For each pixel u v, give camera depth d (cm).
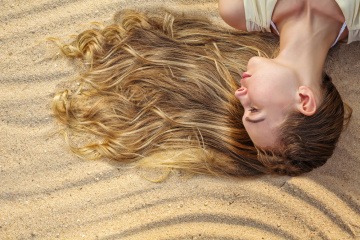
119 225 117
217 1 133
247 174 120
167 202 120
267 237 117
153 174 122
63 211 118
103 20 131
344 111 122
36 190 120
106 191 120
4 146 122
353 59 128
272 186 120
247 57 127
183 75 126
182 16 132
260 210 119
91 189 120
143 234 117
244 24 122
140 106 125
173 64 127
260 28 123
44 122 125
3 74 127
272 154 112
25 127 124
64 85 127
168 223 118
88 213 118
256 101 108
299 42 114
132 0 132
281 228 118
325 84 115
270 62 110
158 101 125
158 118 124
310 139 110
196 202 120
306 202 119
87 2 132
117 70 127
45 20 130
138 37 129
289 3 116
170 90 125
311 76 112
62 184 120
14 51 128
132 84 127
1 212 118
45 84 127
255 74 109
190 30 130
